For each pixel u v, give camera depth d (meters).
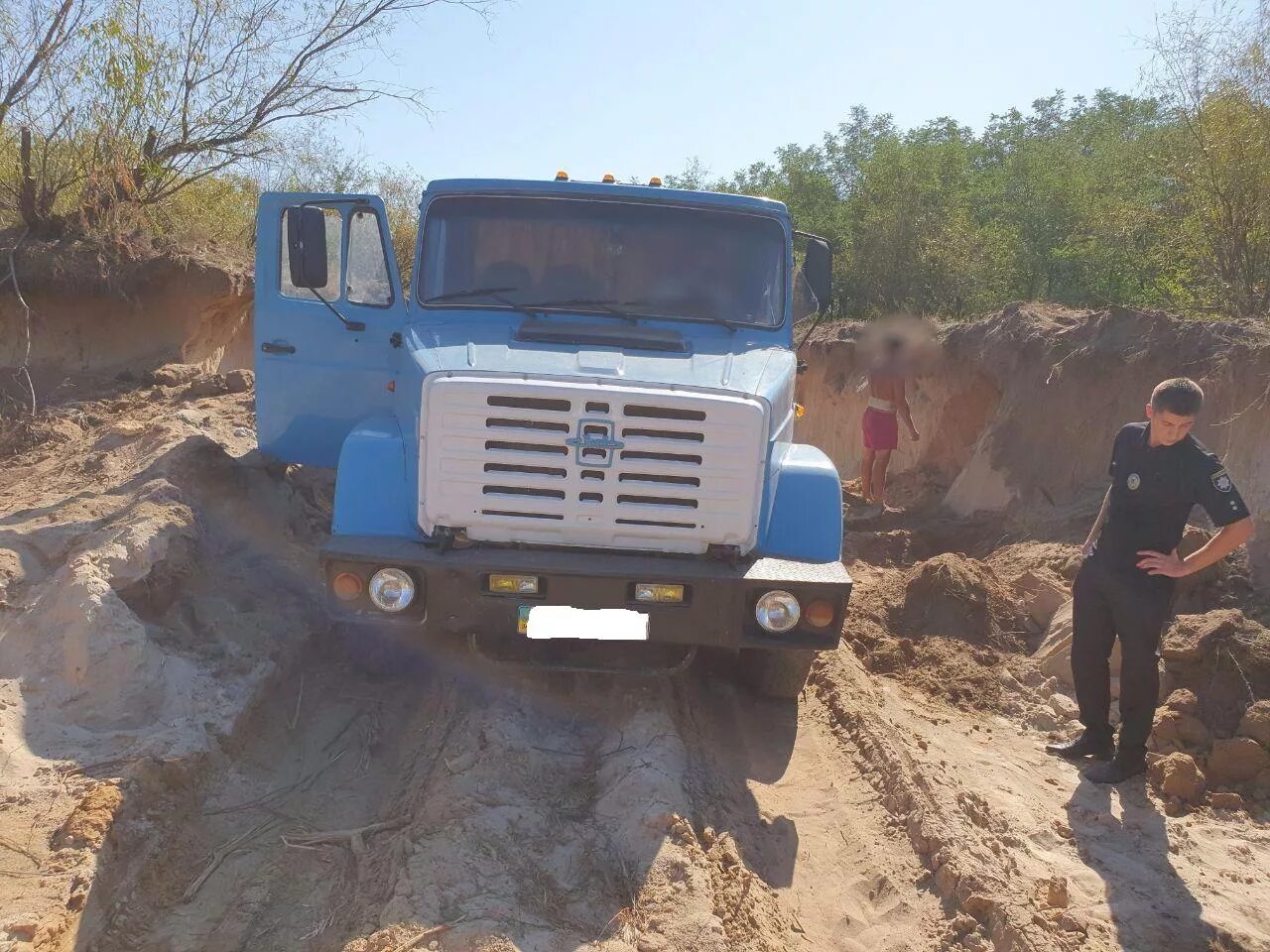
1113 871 4.40
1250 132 10.95
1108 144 23.92
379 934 3.52
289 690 5.71
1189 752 5.31
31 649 4.95
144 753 4.48
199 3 12.52
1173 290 12.27
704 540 4.65
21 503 7.19
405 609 4.61
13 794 4.16
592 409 4.54
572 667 5.02
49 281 10.75
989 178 30.89
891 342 10.96
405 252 12.29
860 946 3.86
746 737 5.38
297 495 8.04
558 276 5.67
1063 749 5.54
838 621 4.65
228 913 3.88
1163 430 4.77
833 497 4.98
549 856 4.11
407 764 5.04
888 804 4.74
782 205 5.86
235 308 12.22
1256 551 6.36
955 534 9.23
